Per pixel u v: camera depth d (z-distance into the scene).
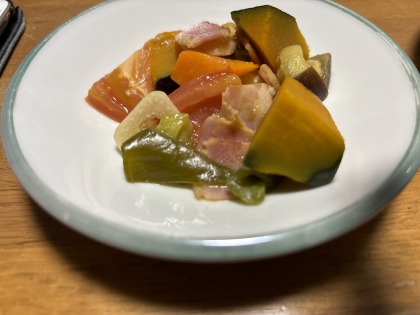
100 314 0.14
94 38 0.23
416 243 0.16
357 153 0.17
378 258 0.16
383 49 0.21
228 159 0.17
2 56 0.26
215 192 0.16
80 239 0.17
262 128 0.15
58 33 0.22
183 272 0.15
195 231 0.13
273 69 0.21
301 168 0.15
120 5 0.24
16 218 0.18
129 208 0.15
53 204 0.14
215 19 0.25
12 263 0.16
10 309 0.15
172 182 0.16
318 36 0.23
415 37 0.27
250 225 0.14
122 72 0.21
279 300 0.15
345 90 0.20
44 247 0.16
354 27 0.22
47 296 0.15
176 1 0.25
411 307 0.15
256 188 0.15
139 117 0.18
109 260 0.16
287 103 0.15
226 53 0.21
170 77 0.21
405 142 0.16
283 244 0.13
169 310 0.14
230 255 0.12
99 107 0.20
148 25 0.24
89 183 0.16
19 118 0.17
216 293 0.15
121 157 0.18
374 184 0.14
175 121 0.17
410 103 0.17
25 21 0.29
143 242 0.13
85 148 0.18
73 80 0.21
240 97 0.18
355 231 0.17
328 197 0.15
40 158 0.16
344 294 0.15
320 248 0.16
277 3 0.25
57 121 0.18
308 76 0.19
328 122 0.16
